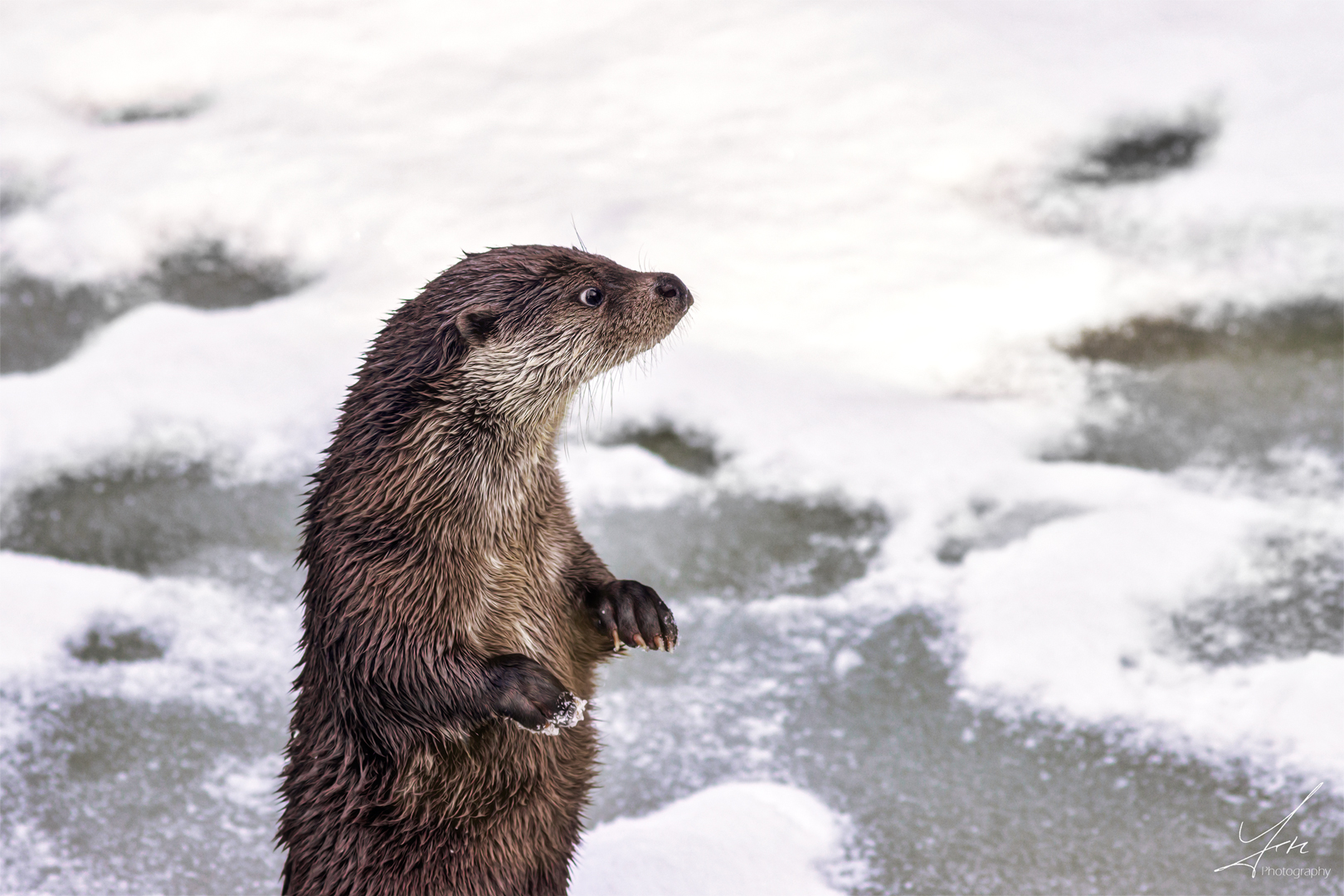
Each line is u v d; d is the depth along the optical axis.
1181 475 6.23
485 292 4.00
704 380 6.84
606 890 4.46
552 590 4.17
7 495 6.36
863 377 6.91
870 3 9.45
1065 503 6.09
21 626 5.64
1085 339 7.04
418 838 3.82
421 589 3.79
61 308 7.61
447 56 9.42
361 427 3.90
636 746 5.18
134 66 9.38
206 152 8.59
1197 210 7.61
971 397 6.78
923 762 4.98
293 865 3.90
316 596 3.87
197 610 5.82
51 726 5.25
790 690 5.37
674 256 7.60
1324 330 6.92
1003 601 5.59
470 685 3.75
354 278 7.69
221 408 6.83
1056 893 4.41
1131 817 4.67
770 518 6.19
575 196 8.09
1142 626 5.42
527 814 3.97
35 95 9.20
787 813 4.79
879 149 8.28
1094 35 8.92
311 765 3.88
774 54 9.14
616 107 8.84
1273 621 5.39
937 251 7.59
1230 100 8.26
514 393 3.97
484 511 3.93
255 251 7.93
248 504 6.34
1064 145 8.15
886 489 6.25
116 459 6.58
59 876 4.64
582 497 6.32
